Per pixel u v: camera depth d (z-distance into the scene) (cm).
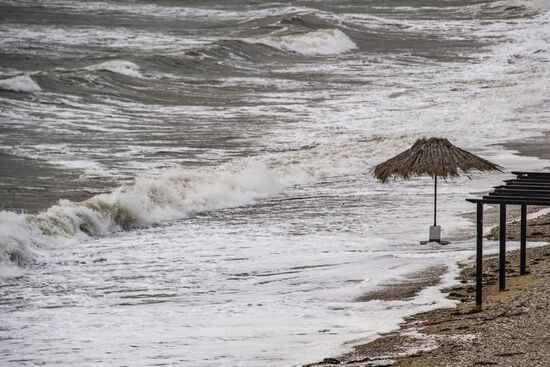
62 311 3662
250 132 8338
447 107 9662
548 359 2661
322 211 5819
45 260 4497
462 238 4966
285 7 19588
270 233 5184
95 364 2998
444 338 3023
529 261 4188
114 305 3750
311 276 4188
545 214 5459
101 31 16025
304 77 11731
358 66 12812
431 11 19325
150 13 18762
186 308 3684
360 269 4288
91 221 5106
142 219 5422
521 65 12850
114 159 6981
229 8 19650
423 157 4675
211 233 5194
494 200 3419
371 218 5591
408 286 3953
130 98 9725
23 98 9006
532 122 8994
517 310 3253
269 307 3672
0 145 7162
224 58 12550
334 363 2906
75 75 10050
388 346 3028
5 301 3816
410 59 13512
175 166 6850
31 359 3058
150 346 3178
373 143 7950
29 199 5669
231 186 6269
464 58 13562
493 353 2773
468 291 3741
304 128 8575
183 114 9106
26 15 17725
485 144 7975
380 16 18625
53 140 7512
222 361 2994
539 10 18612
